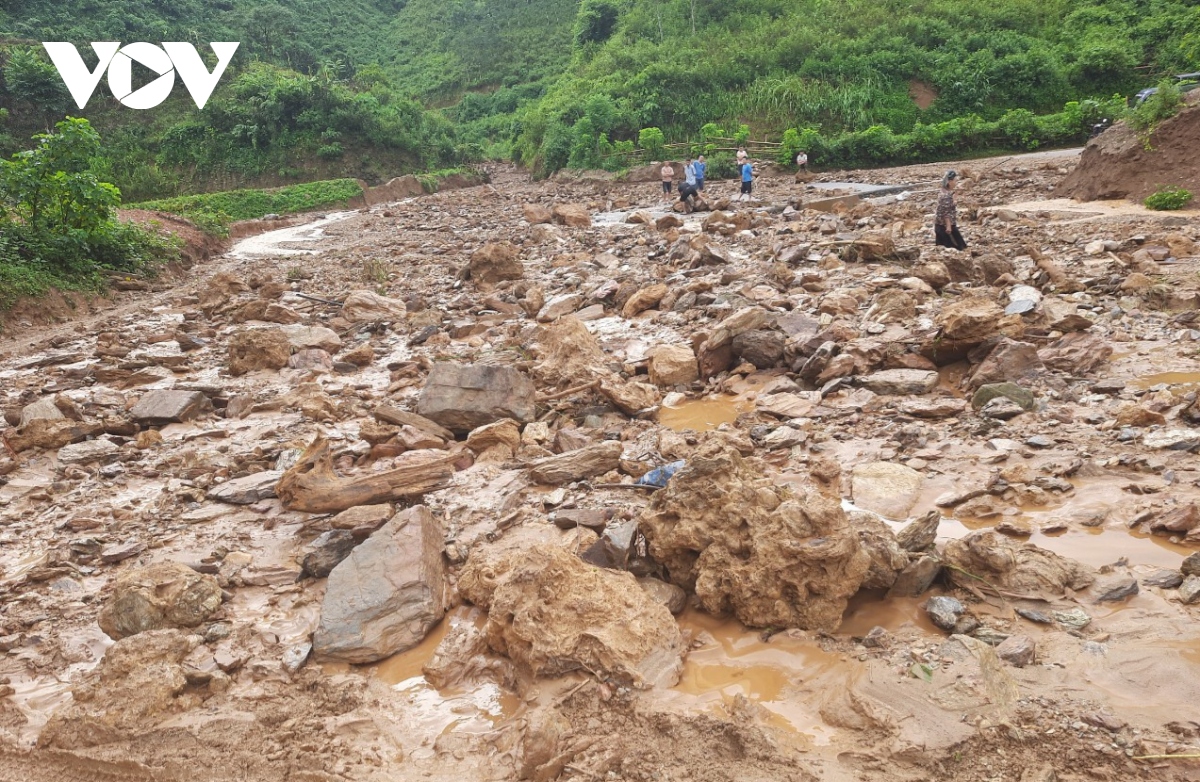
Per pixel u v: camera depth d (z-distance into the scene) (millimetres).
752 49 50188
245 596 5227
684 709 3693
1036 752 3234
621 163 44594
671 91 48375
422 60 95125
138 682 4121
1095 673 3656
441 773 3525
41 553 6066
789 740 3430
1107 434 6250
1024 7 52688
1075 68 45000
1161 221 14750
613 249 18562
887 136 38656
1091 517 5070
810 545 4246
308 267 20656
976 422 6754
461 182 53625
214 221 30406
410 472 6445
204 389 9742
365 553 5004
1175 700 3428
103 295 18172
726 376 8945
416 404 8672
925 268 11266
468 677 4266
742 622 4414
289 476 6398
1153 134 17828
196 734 3893
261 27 76312
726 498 4648
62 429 8445
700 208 25312
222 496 6707
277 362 11227
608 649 3947
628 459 6652
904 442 6625
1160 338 8578
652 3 64625
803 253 14047
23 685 4508
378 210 39625
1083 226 15234
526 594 4293
